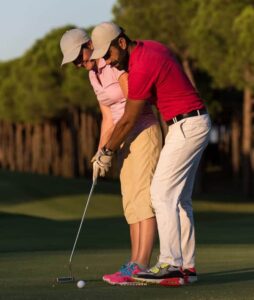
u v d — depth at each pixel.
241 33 62.19
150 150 12.19
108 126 12.88
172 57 11.27
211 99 78.50
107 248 19.72
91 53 12.36
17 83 114.38
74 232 26.12
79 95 96.25
